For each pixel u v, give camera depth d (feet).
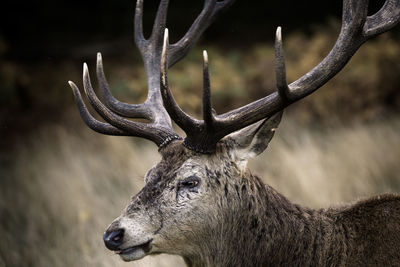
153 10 153.28
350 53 35.96
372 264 35.42
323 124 96.27
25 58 137.69
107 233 35.17
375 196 38.40
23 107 113.80
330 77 35.99
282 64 33.76
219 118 35.88
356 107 97.55
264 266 36.58
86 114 39.73
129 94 102.78
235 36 142.51
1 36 125.90
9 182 85.35
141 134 38.34
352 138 80.79
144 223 35.32
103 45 142.31
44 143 96.27
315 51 102.68
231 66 110.63
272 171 75.82
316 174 69.77
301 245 36.60
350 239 36.58
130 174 77.87
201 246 36.45
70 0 158.81
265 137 36.73
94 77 121.90
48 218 70.13
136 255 35.50
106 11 158.61
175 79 102.27
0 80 115.34
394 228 35.94
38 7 154.40
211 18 47.50
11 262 60.18
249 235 36.58
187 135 36.01
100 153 89.66
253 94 104.58
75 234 61.82
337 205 39.32
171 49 45.91
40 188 78.18
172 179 35.88
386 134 82.74
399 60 100.01
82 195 72.28
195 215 35.65
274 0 148.97
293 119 96.27
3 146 101.81
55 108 110.42
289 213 37.32
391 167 71.51
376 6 120.88
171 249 36.09
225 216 36.32
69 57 136.36
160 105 42.14
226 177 36.40
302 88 35.68
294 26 141.69
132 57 130.52
